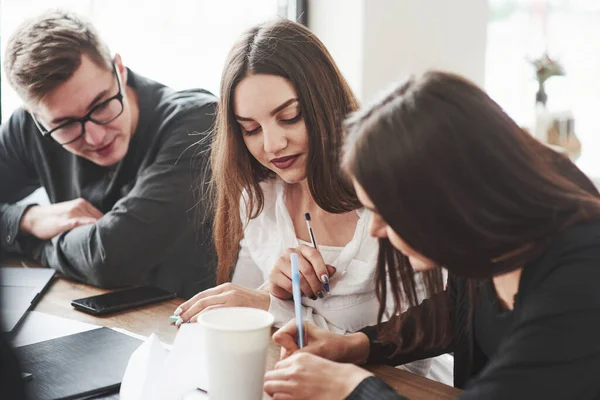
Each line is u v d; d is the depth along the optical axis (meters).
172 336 1.14
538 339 0.72
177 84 1.98
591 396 0.72
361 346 1.03
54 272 1.60
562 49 3.13
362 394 0.79
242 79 1.18
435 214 0.69
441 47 2.29
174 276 1.72
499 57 2.84
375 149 0.70
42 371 0.94
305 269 1.22
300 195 1.38
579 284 0.72
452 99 0.70
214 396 0.80
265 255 1.41
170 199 1.68
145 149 1.81
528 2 3.01
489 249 0.70
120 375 0.94
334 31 2.18
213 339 0.78
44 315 1.22
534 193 0.70
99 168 1.82
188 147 1.72
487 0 2.40
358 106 1.26
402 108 0.71
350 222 1.32
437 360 1.49
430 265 0.79
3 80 1.77
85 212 1.76
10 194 1.83
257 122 1.19
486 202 0.69
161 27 1.92
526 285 0.77
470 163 0.68
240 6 2.09
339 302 1.26
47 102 1.64
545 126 2.85
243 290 1.23
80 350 1.04
